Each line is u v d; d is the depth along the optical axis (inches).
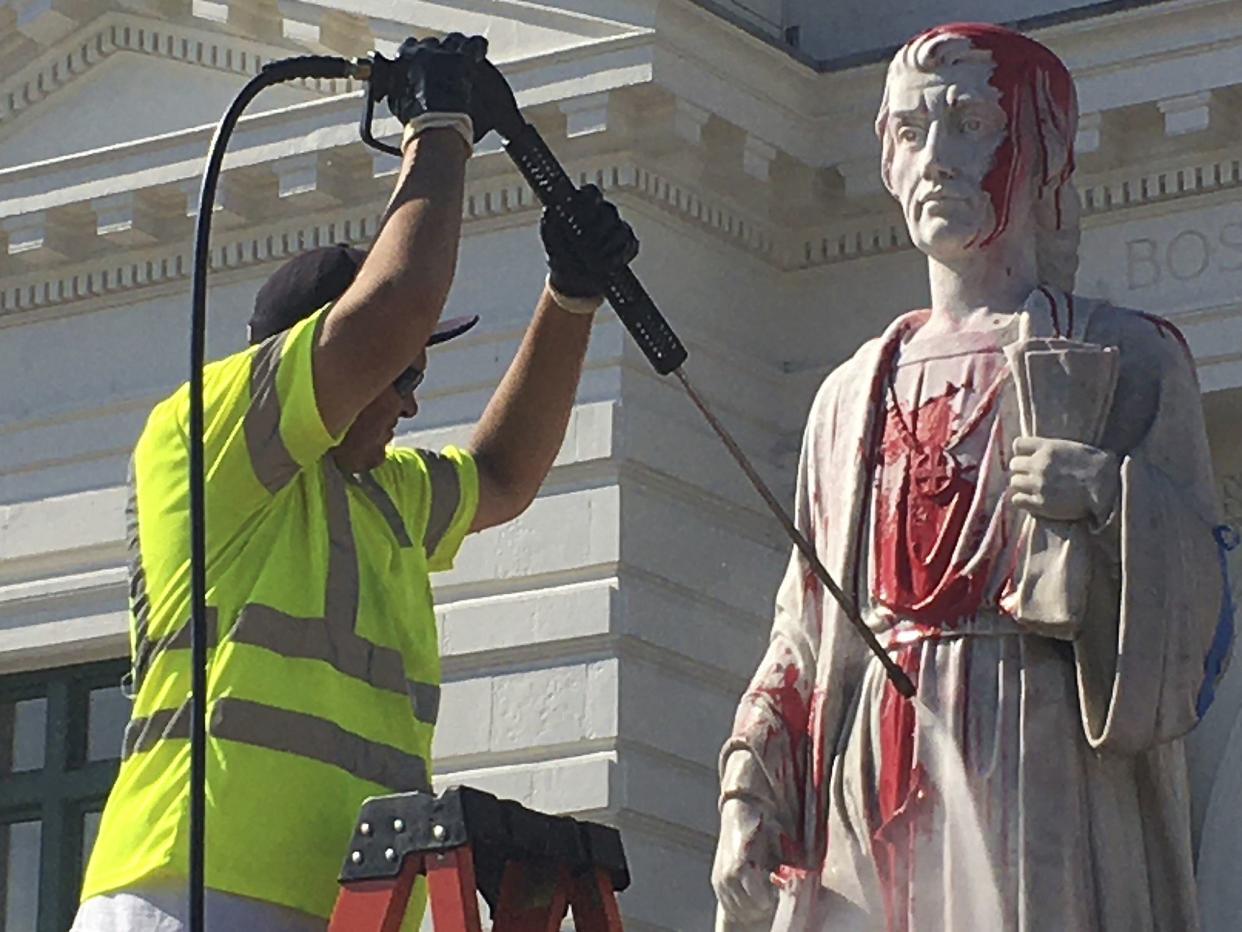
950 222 336.8
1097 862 319.0
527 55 715.4
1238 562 695.7
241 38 773.3
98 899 331.0
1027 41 341.4
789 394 745.0
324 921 330.0
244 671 331.9
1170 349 332.2
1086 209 714.2
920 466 331.0
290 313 354.3
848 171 725.9
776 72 724.7
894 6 753.6
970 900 318.7
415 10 740.0
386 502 351.6
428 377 736.3
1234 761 682.8
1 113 815.1
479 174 729.6
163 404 344.5
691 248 732.0
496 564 722.8
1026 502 323.0
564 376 370.6
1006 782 320.5
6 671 792.9
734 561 731.4
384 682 339.6
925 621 327.3
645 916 696.4
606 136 711.7
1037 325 332.8
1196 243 706.8
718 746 719.1
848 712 332.2
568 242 338.0
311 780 331.3
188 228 772.0
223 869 327.3
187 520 335.9
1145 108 695.1
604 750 705.0
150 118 788.6
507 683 716.7
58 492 788.0
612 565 713.0
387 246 332.5
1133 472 320.5
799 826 333.7
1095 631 321.7
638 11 706.8
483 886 315.9
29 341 798.5
